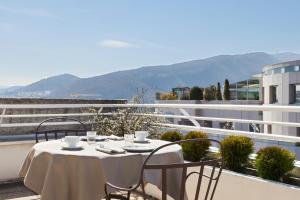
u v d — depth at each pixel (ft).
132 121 19.99
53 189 9.00
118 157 9.02
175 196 9.95
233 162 13.17
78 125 24.17
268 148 12.18
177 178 9.89
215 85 78.13
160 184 9.68
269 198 11.39
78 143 10.44
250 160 13.30
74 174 8.92
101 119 21.31
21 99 23.32
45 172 9.39
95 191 8.83
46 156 9.41
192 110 58.59
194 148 14.60
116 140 11.71
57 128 24.14
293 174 11.92
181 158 10.21
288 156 11.73
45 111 24.48
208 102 72.59
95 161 8.83
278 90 73.10
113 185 8.79
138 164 9.27
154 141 11.53
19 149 18.01
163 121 19.51
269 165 11.76
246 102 79.10
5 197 14.74
